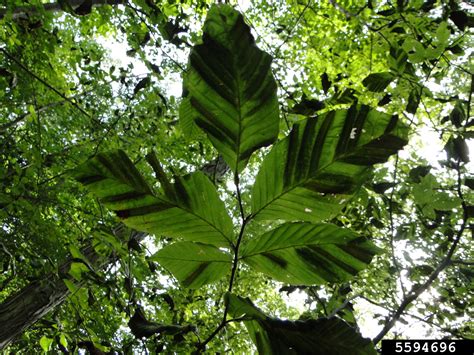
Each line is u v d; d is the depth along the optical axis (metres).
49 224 2.97
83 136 5.59
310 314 2.21
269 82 0.49
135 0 2.35
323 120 0.53
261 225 4.79
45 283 2.88
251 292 6.88
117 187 0.54
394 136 0.52
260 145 0.49
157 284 3.42
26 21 2.71
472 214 1.67
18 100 3.89
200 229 0.56
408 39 1.81
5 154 3.54
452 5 1.98
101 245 1.95
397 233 2.20
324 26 4.71
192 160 6.05
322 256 0.56
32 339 3.68
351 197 0.53
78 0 2.78
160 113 4.41
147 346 2.59
